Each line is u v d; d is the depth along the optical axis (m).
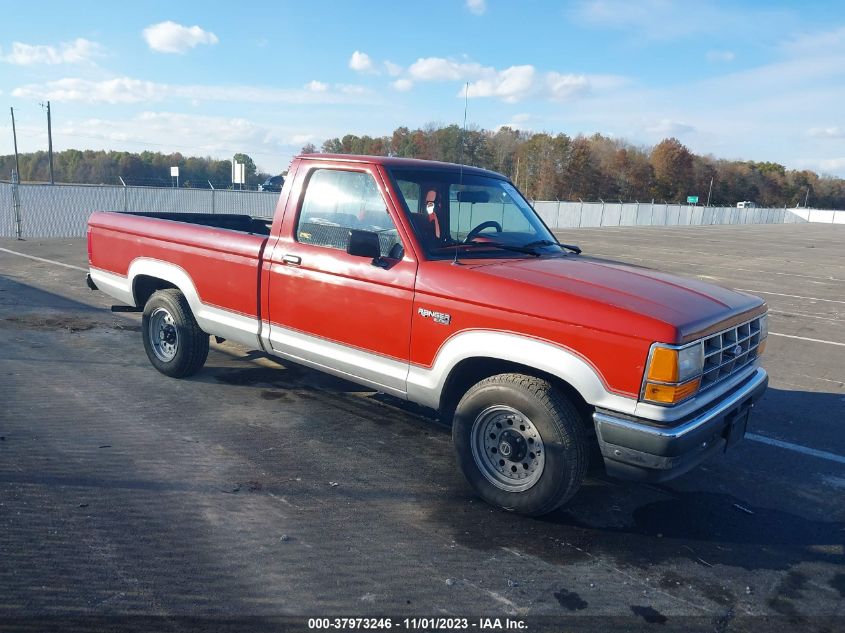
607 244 26.44
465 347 3.96
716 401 3.82
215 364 6.85
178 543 3.51
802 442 5.57
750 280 16.41
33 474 4.21
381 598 3.13
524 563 3.51
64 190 19.17
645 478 3.52
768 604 3.27
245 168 32.88
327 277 4.64
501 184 5.32
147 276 6.25
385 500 4.13
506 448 3.91
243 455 4.68
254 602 3.05
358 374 4.59
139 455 4.58
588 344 3.56
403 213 4.36
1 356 6.81
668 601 3.25
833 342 9.50
